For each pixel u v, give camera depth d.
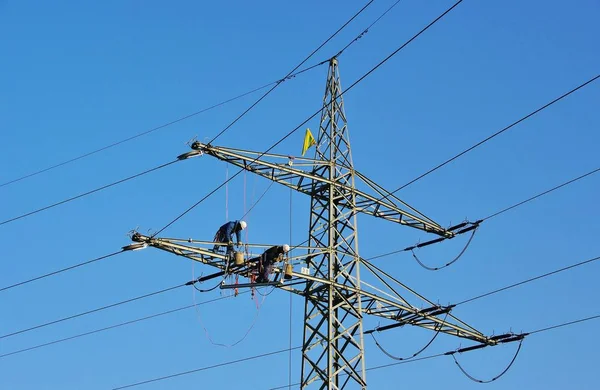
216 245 38.12
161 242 37.16
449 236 44.78
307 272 39.50
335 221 40.84
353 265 40.34
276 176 40.47
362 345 38.97
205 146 37.94
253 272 38.44
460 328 42.53
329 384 37.72
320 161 41.38
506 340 42.75
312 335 38.91
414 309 41.44
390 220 43.59
